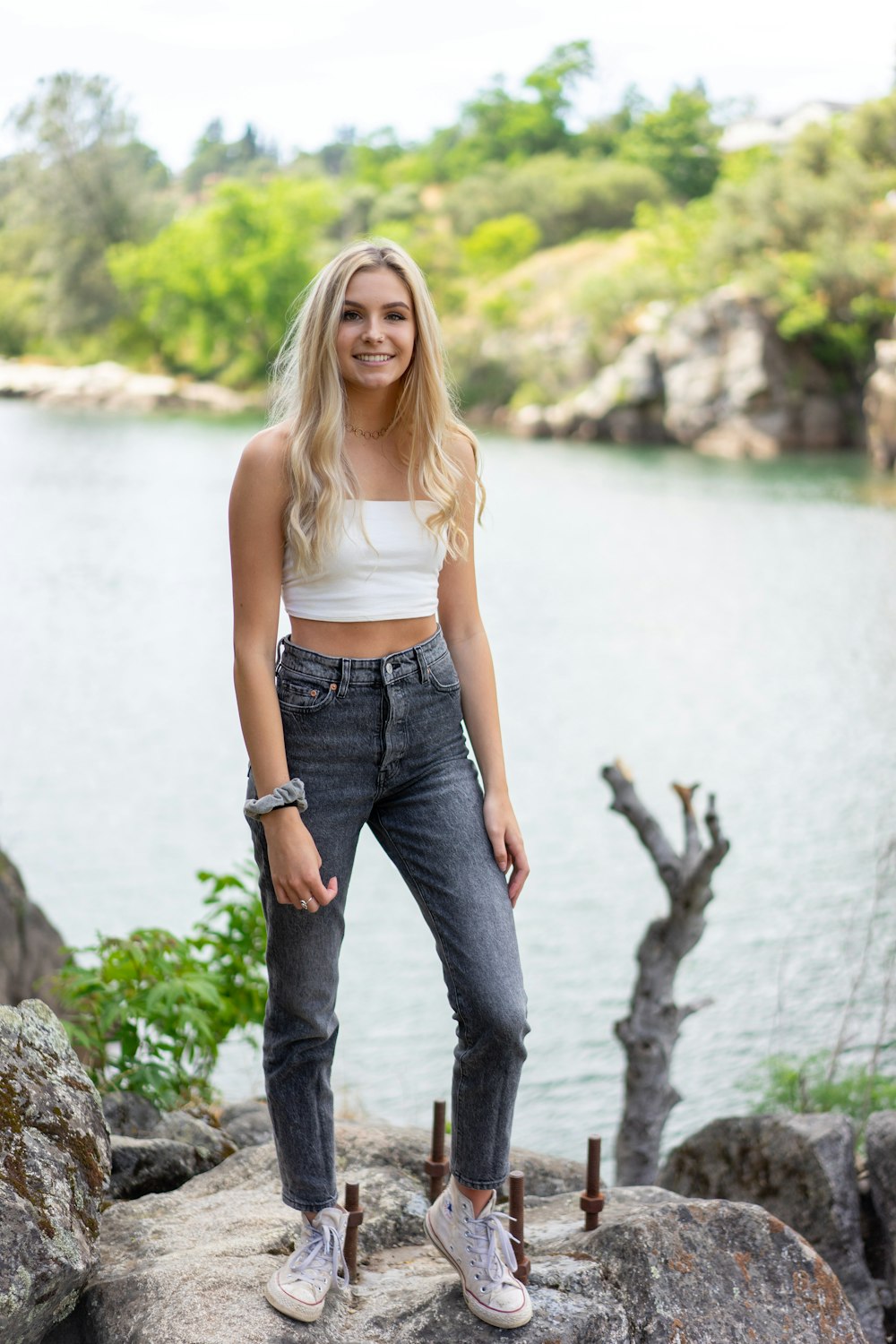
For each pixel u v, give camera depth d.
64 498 40.62
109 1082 3.56
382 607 2.16
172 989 3.63
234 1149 3.41
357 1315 2.26
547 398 59.31
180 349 76.75
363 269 2.12
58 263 77.12
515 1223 2.35
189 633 24.34
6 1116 2.19
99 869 12.49
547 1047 8.66
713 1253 2.41
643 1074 5.47
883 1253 3.31
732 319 48.84
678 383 50.84
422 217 89.88
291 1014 2.21
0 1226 2.05
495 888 2.20
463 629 2.36
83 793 15.03
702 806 14.35
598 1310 2.27
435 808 2.21
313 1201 2.26
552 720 18.30
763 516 36.72
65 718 18.53
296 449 2.10
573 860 12.67
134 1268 2.36
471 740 2.33
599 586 28.25
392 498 2.18
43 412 66.88
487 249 75.38
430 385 2.15
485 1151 2.20
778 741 17.19
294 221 73.50
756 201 51.50
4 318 79.44
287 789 2.08
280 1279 2.22
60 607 26.22
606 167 85.56
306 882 2.08
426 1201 2.77
